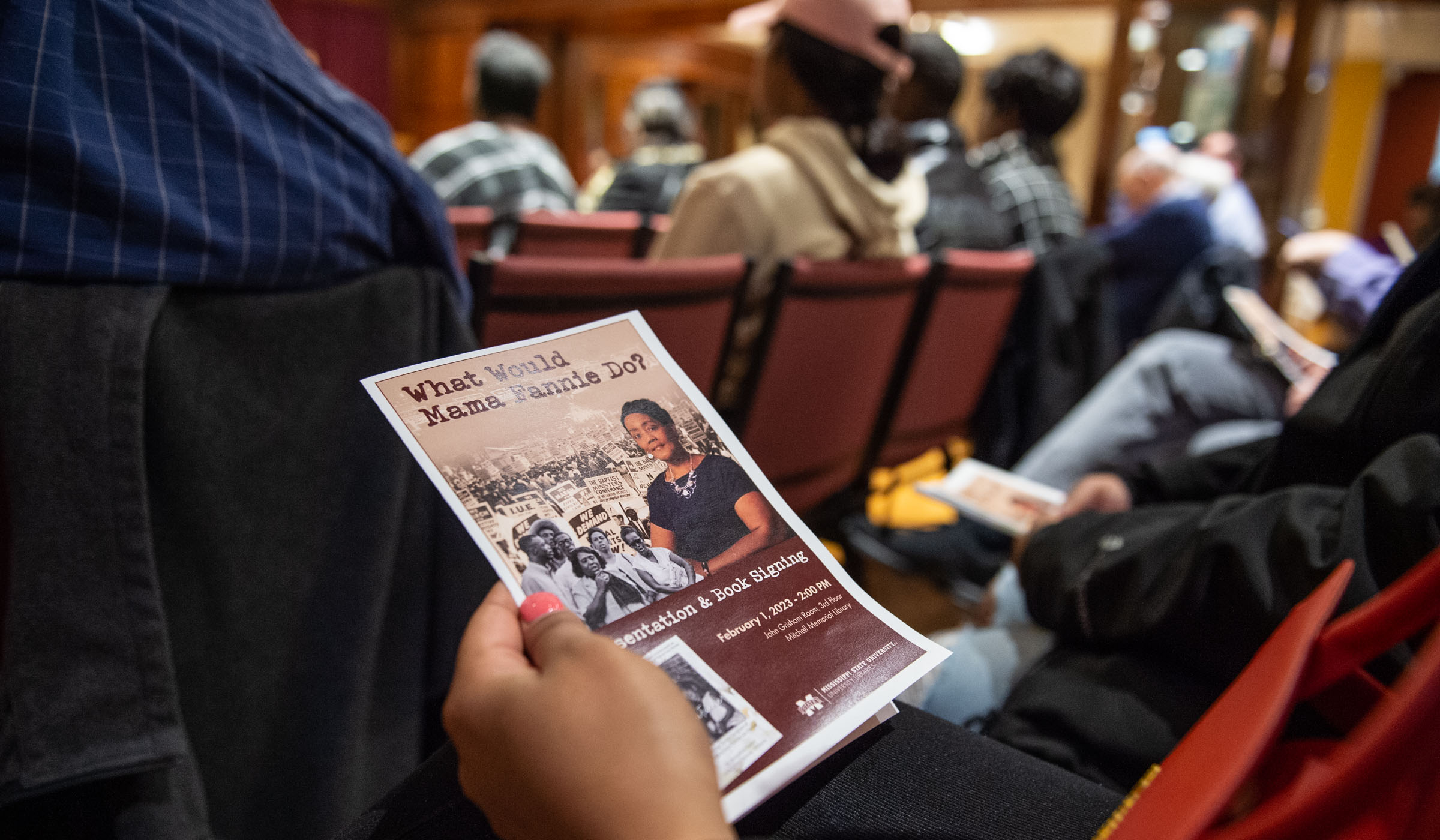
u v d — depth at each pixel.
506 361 0.47
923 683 0.72
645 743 0.30
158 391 0.64
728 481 0.48
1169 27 4.25
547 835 0.31
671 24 6.68
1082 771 0.57
